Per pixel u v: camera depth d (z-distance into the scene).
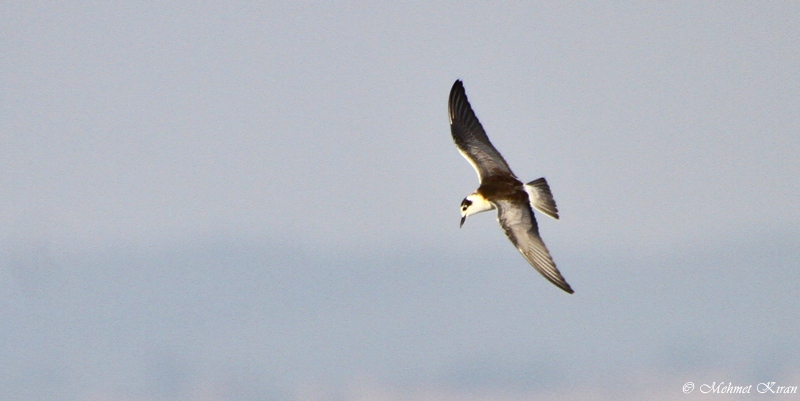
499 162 17.55
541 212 16.64
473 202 16.84
